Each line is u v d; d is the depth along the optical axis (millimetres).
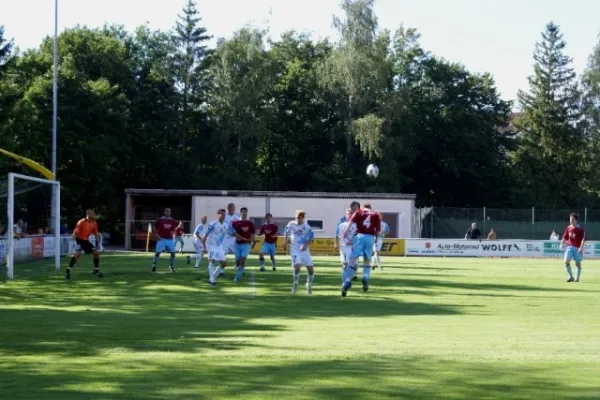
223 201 57156
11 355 10234
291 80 81562
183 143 77812
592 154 87562
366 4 72625
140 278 27203
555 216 58719
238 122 74562
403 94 74125
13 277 27344
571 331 13359
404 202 57531
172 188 74125
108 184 65812
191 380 8266
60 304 18406
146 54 85875
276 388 7832
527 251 51281
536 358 9859
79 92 63281
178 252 52438
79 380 8312
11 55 49406
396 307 17828
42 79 62375
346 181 73250
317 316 15844
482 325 14312
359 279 27062
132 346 11141
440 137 85312
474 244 51281
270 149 83688
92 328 13500
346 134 75062
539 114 89562
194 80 77500
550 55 90125
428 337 12414
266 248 32094
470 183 86625
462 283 25719
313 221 57156
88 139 63375
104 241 68500
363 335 12656
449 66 86500
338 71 72938
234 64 75562
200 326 13922
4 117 47750
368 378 8367
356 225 21203
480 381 8211
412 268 35188
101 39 73562
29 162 29281
